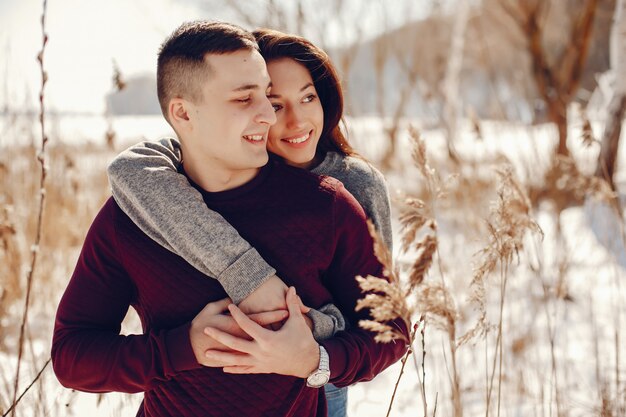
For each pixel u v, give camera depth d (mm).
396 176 6449
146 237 1444
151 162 1483
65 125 6410
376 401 2842
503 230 1758
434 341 3338
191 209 1405
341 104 1910
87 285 1481
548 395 2732
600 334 3318
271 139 1824
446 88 7223
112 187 1475
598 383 2619
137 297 1530
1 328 3119
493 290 3799
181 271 1428
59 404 2475
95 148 5430
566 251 3664
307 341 1376
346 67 7027
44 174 1922
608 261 3789
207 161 1462
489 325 1796
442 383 2811
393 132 7082
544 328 3361
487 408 1865
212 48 1379
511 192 1851
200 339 1371
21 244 4004
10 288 3471
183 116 1457
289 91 1771
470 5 7922
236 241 1394
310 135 1823
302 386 1447
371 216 1796
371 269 1543
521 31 6871
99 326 1489
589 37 6828
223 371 1403
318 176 1539
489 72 6277
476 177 4547
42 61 1889
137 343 1412
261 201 1469
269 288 1389
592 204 4660
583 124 2785
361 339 1488
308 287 1467
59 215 4180
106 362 1409
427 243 1612
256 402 1406
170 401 1438
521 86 6535
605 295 3730
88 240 1496
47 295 3709
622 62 4699
